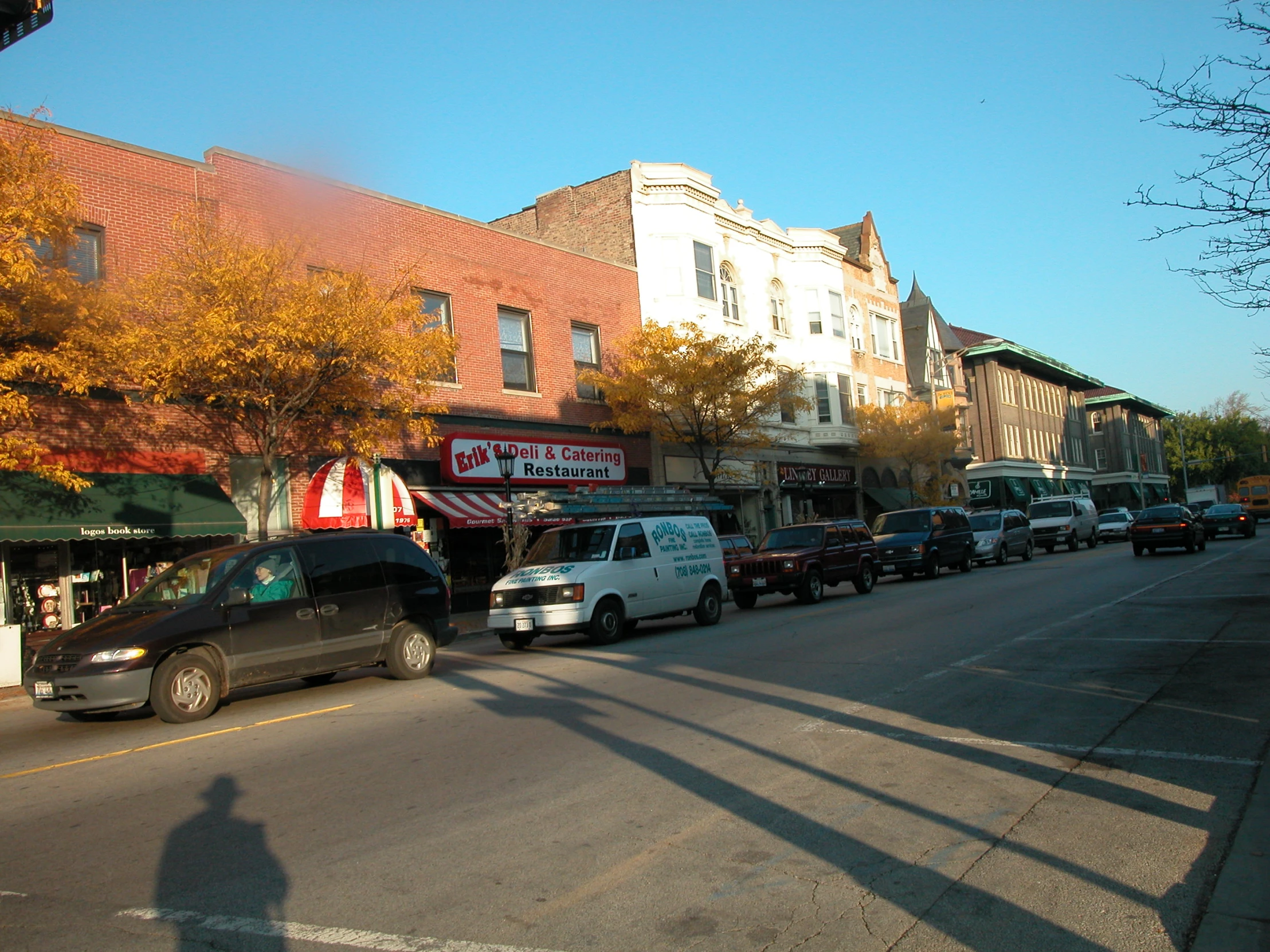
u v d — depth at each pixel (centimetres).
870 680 1003
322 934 432
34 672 990
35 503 1479
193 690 1004
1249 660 1002
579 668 1227
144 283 1527
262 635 1064
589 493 2392
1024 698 880
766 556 2038
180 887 498
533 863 511
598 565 1517
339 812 621
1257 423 9806
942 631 1370
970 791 609
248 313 1531
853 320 4259
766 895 457
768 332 3631
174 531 1612
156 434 1734
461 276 2433
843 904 444
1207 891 443
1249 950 379
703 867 496
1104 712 809
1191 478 9931
